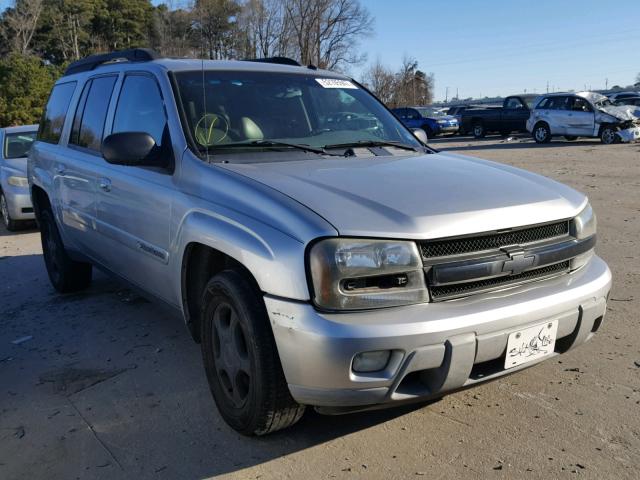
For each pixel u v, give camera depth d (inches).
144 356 171.5
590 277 125.6
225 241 118.7
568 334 121.6
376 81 2222.0
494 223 112.8
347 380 102.3
